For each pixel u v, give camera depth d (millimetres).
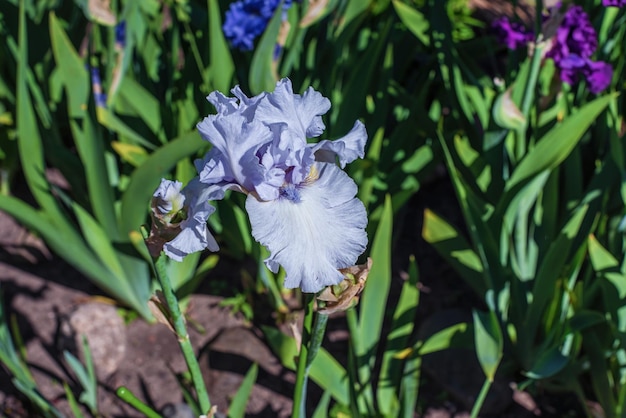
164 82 1599
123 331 1462
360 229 881
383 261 1255
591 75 1307
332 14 1469
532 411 1364
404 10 1525
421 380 1402
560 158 1249
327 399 1213
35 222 1329
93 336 1425
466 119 1504
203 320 1490
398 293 1544
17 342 1350
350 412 1326
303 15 1338
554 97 1390
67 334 1428
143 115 1445
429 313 1513
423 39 1521
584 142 1532
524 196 1303
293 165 890
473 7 1919
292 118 894
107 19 1313
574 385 1333
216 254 1598
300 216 886
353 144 906
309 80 1492
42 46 1537
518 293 1345
